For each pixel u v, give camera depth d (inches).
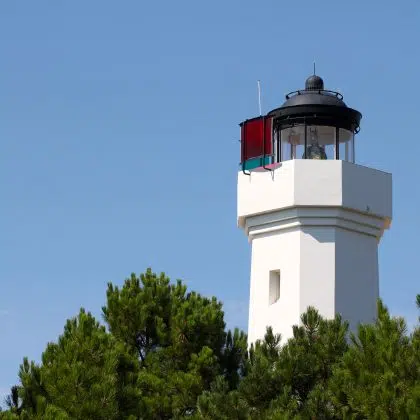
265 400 2817.4
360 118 3408.0
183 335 3159.5
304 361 2834.6
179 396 3036.4
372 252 3361.2
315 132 3390.7
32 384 2847.0
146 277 3316.9
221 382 2869.1
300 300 3253.0
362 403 2608.3
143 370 3090.6
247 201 3376.0
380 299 2753.4
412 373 2603.3
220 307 3307.1
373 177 3356.3
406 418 2532.0
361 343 2716.5
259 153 3353.8
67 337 2979.8
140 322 3208.7
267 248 3353.8
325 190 3277.6
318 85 3408.0
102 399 2800.2
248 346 3331.7
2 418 2714.1
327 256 3272.6
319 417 2711.6
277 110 3361.2
